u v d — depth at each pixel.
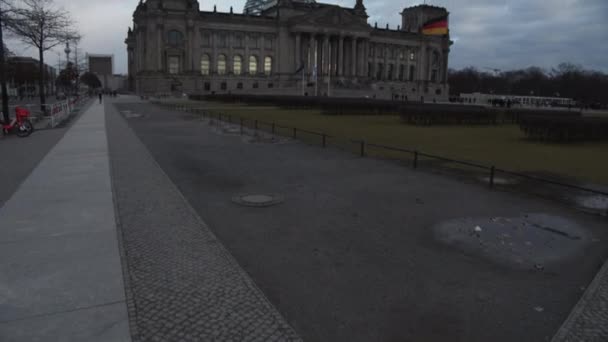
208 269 7.71
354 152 22.56
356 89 153.25
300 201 12.55
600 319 6.29
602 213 11.81
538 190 14.64
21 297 6.57
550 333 5.99
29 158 18.67
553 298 6.98
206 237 9.30
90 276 7.32
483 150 24.89
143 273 7.50
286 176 16.09
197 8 146.12
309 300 6.82
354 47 166.62
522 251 8.95
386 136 31.33
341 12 162.25
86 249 8.49
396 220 10.89
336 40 168.00
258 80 156.25
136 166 17.02
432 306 6.68
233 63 152.62
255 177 15.83
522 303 6.81
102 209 11.11
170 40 142.50
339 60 163.88
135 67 171.75
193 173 16.38
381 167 18.30
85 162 17.70
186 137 27.56
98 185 13.70
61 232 9.41
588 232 10.20
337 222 10.66
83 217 10.46
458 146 26.48
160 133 29.61
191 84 144.12
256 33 154.50
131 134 28.42
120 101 98.25
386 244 9.23
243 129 32.81
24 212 10.78
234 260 8.12
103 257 8.10
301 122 42.94
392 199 12.96
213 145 24.17
